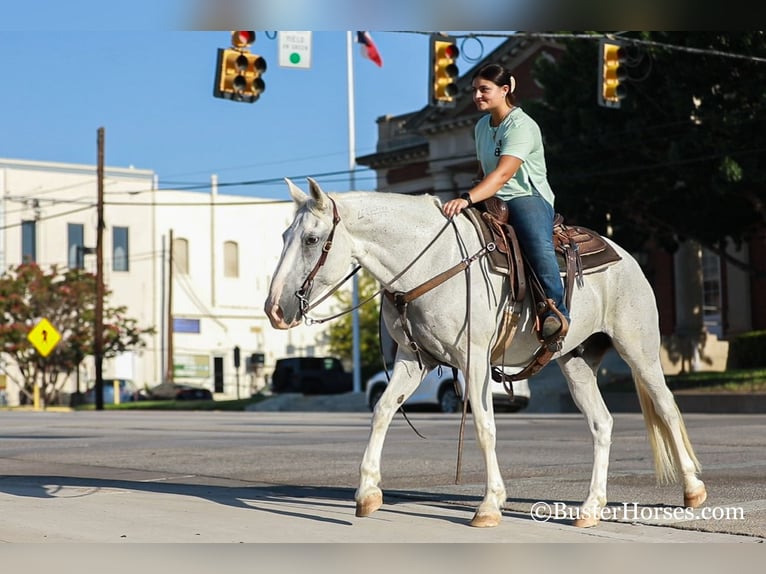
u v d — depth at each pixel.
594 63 32.38
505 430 18.42
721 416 24.72
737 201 32.50
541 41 44.44
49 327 44.69
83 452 13.97
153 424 23.19
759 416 24.44
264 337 68.44
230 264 67.75
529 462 11.74
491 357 7.36
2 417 30.09
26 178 61.78
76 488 9.37
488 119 7.67
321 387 51.34
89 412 37.47
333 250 6.84
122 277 63.94
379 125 55.50
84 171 63.47
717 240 34.00
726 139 29.88
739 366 37.81
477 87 7.47
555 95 34.22
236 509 7.89
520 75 46.25
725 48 28.41
